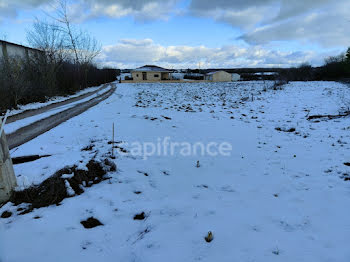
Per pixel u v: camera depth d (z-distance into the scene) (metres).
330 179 3.59
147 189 3.26
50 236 2.16
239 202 2.93
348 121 7.28
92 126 7.14
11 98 12.16
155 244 2.09
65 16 24.23
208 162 4.43
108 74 52.84
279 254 1.97
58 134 6.26
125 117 8.66
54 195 2.87
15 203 2.71
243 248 2.04
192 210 2.71
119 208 2.72
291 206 2.82
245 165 4.29
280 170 4.03
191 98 16.44
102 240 2.14
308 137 6.05
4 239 2.10
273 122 8.14
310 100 12.68
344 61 30.42
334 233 2.27
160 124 7.56
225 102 13.93
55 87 18.78
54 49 20.98
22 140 5.96
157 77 51.06
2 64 13.38
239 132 6.80
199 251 2.00
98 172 3.63
